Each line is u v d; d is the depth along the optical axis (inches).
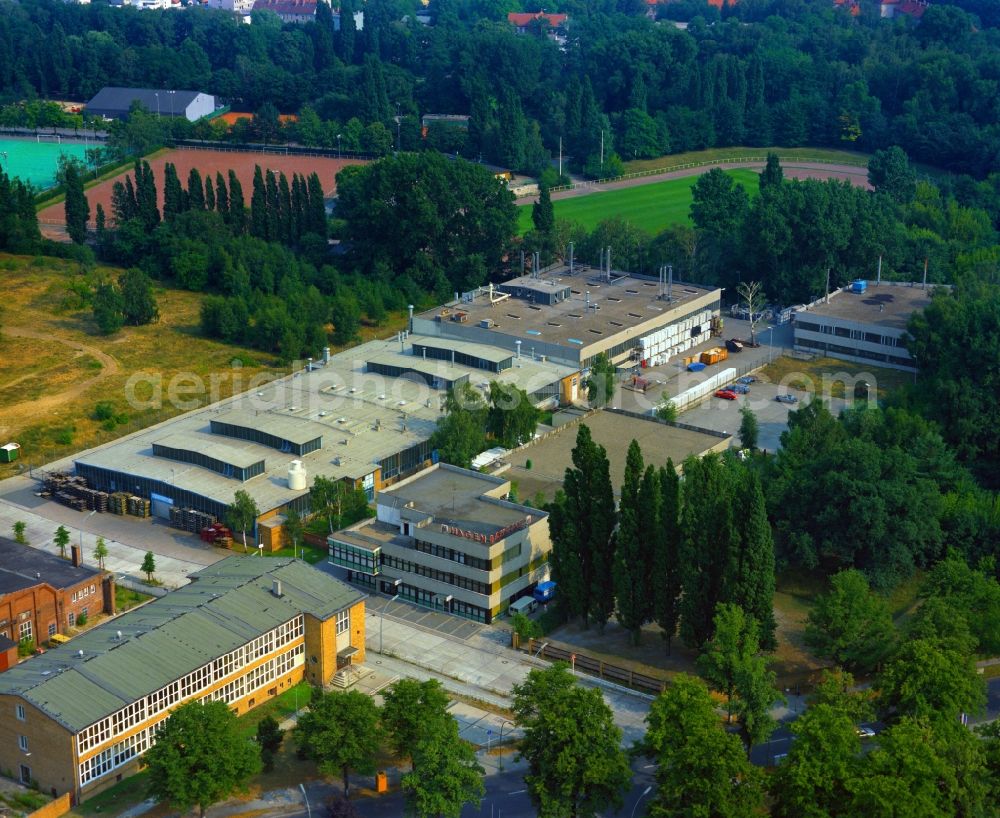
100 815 6082.7
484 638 7755.9
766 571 7037.4
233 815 6107.3
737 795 5831.7
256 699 7012.8
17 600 7436.0
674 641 7672.2
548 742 6033.5
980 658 7445.9
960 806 5812.0
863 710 6397.6
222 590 7239.2
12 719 6269.7
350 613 7362.2
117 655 6545.3
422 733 6254.9
